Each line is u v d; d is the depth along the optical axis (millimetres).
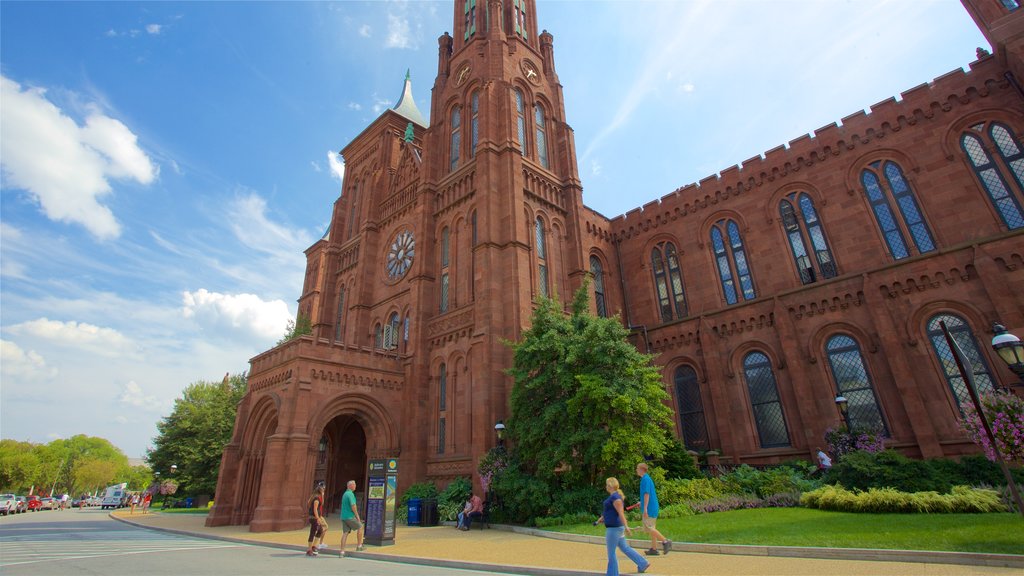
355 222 41531
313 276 50469
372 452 24094
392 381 25656
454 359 25219
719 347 25938
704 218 29203
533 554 11602
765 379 24266
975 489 13570
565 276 28609
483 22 34875
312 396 22031
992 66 21172
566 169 31453
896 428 20094
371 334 33812
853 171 24219
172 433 47125
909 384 19797
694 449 25562
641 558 8195
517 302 23859
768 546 9914
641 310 30516
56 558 12406
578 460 17625
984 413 11281
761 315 24859
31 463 90250
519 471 19234
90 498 122750
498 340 23109
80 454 126938
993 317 18859
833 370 22359
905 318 20688
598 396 16438
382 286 34281
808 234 25141
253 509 23453
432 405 25531
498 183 27078
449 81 35125
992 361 18484
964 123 21578
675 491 17641
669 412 18312
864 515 13289
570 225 29859
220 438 44625
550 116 33719
